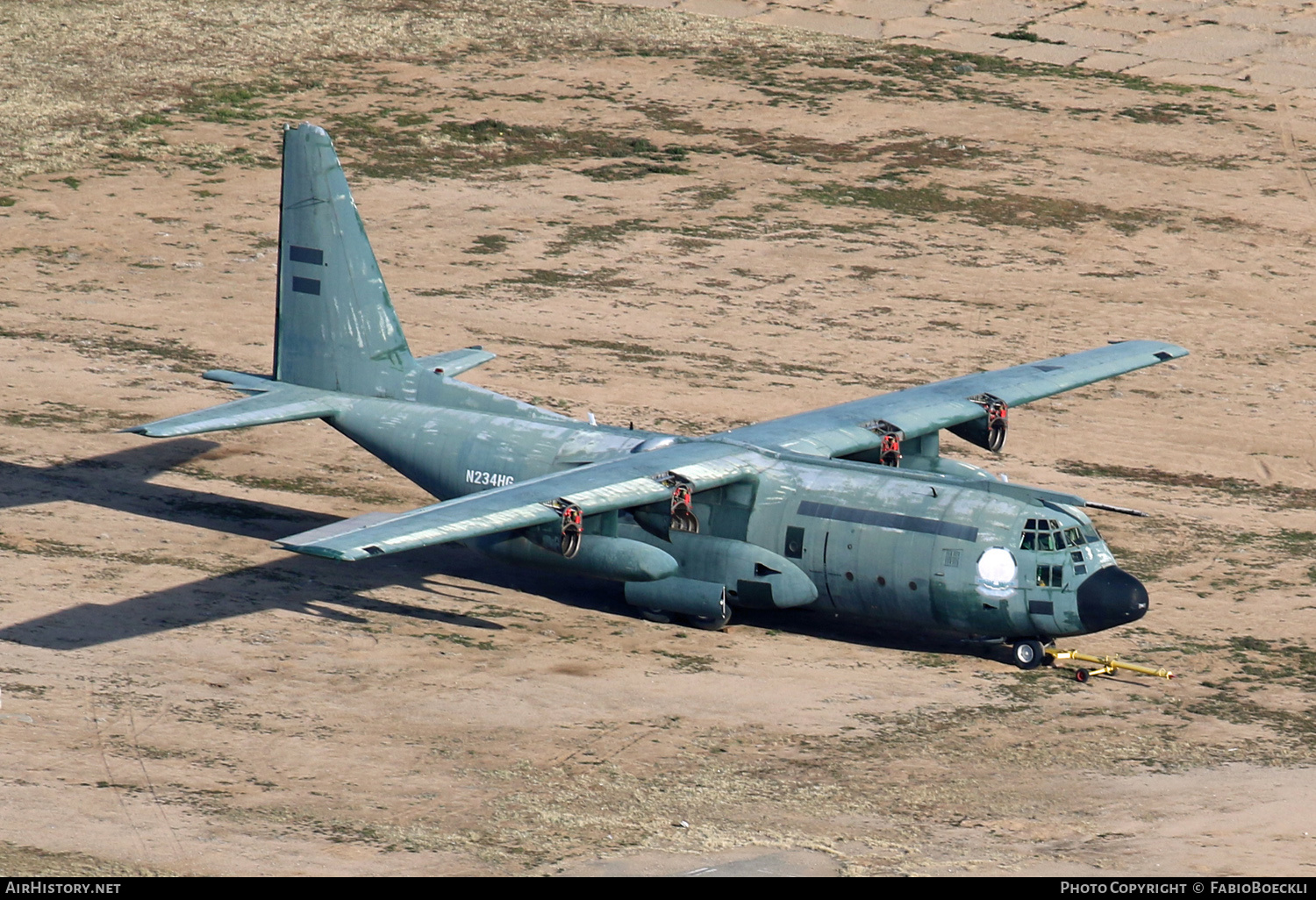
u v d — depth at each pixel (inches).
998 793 3398.1
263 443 5871.1
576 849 3046.3
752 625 4498.0
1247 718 3868.1
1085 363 5610.2
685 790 3366.1
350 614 4357.8
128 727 3518.7
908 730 3745.1
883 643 4384.8
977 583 4074.8
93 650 3946.9
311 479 5521.7
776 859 3021.7
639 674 4047.7
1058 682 4089.6
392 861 2947.8
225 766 3358.8
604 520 4247.0
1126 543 5196.9
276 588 4510.3
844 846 3100.4
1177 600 4707.2
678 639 4343.0
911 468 5012.3
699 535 4424.2
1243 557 5108.3
